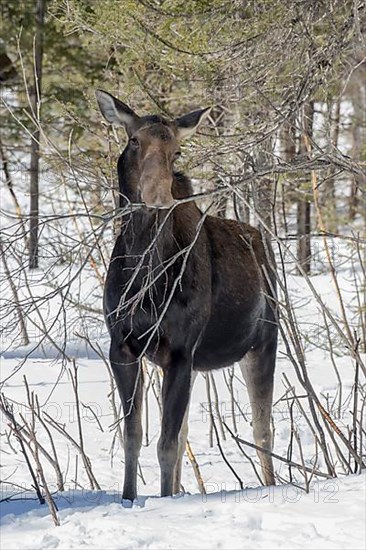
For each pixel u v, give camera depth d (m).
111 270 10.74
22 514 9.07
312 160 10.36
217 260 11.83
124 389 10.38
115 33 16.06
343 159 10.52
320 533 7.72
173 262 10.35
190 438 15.24
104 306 10.92
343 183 36.41
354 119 30.73
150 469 13.55
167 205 9.57
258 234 13.05
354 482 9.30
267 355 13.03
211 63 14.93
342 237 10.44
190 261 10.86
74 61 29.73
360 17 13.61
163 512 8.63
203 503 8.89
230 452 14.45
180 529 7.97
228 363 12.48
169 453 10.20
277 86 14.44
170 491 10.13
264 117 14.01
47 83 29.91
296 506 8.44
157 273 10.42
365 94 34.22
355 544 7.33
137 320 10.42
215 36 14.69
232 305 11.98
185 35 15.06
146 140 10.09
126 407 10.28
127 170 10.38
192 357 10.77
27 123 29.28
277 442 14.85
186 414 11.30
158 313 10.45
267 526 7.96
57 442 14.56
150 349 10.59
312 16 14.20
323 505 8.41
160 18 15.39
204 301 11.02
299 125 11.93
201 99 16.08
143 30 15.29
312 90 13.45
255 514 8.21
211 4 15.02
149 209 10.30
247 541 7.56
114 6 15.65
